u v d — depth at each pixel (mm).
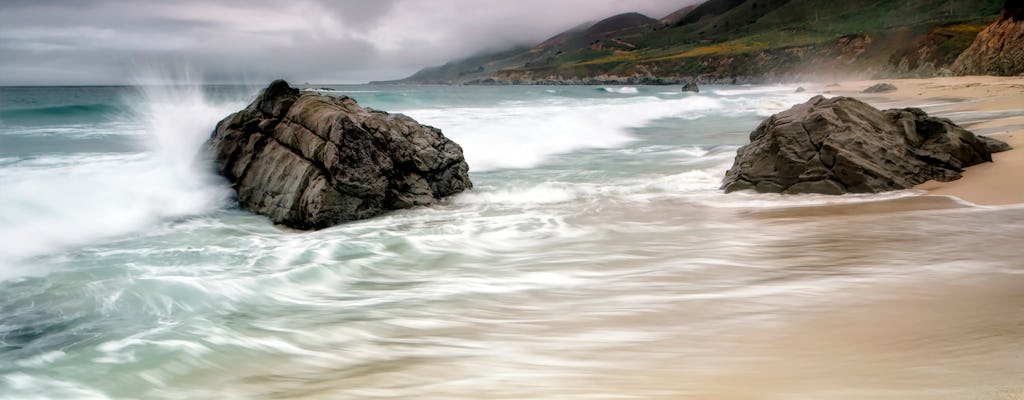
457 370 5172
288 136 13281
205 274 8453
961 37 89438
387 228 11258
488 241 10156
